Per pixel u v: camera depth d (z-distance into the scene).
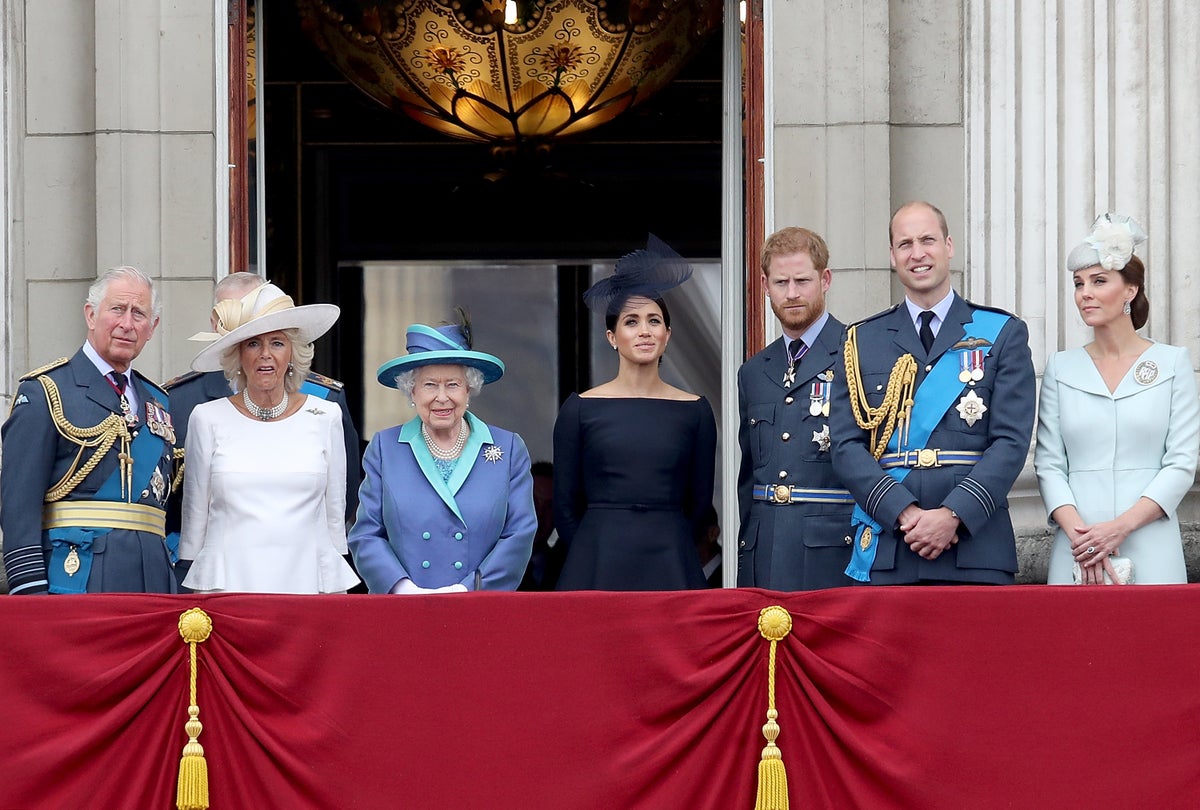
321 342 48.75
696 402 26.67
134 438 23.14
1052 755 20.52
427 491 24.69
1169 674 20.55
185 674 20.59
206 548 23.55
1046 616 20.69
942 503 22.78
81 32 31.72
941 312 23.98
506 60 41.09
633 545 25.58
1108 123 29.72
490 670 20.66
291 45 45.56
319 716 20.55
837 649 20.81
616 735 20.61
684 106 47.81
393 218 48.91
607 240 48.91
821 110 31.39
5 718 20.23
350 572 23.92
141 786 20.33
